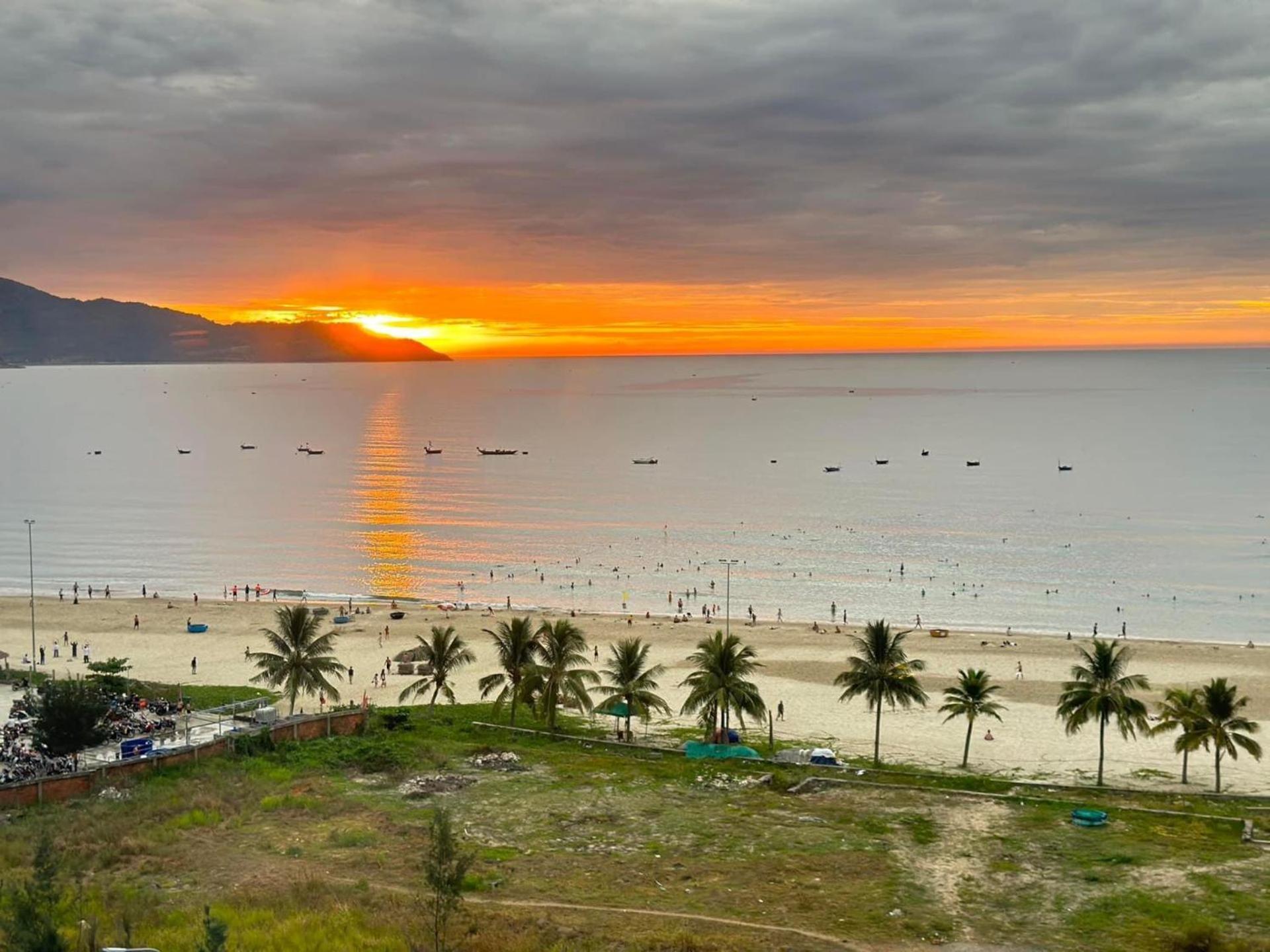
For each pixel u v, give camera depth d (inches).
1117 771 3068.4
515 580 6697.8
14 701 3476.9
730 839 2231.8
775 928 1759.4
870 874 2038.6
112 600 5999.0
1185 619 5590.6
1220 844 2262.6
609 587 6476.4
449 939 1628.9
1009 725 3627.0
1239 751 3302.2
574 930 1697.8
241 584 6619.1
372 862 2022.6
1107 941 1742.1
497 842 2186.3
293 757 2780.5
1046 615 5693.9
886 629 3184.1
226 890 1856.5
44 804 2365.9
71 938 1502.2
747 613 5753.0
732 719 3659.0
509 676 3762.3
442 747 2952.8
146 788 2468.0
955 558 7239.2
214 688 3924.7
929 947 1712.6
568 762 2849.4
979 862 2118.6
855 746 3339.1
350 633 5118.1
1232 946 1694.1
